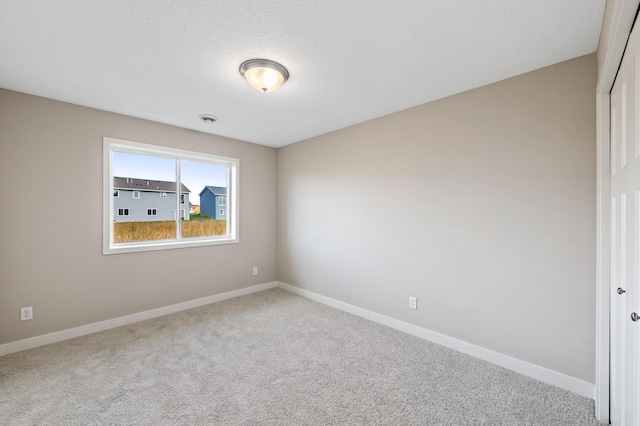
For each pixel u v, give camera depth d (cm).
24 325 244
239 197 396
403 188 280
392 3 138
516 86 210
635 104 114
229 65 197
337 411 171
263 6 140
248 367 217
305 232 393
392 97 250
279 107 274
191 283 350
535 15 146
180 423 161
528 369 206
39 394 184
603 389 163
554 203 195
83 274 273
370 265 312
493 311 224
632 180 120
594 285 182
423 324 267
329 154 357
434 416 167
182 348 246
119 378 203
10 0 135
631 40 115
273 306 354
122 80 219
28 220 246
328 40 168
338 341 260
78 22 152
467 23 153
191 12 145
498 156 220
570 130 188
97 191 280
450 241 247
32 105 246
